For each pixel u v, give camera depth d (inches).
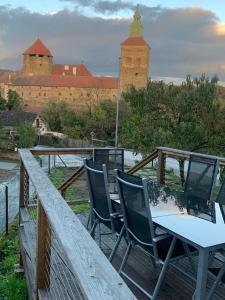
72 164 987.3
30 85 3550.7
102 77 3644.2
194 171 167.0
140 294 129.0
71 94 3535.9
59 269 104.4
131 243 131.7
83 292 47.3
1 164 1325.0
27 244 158.4
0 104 2719.0
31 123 1804.9
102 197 146.9
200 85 594.6
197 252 120.9
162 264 116.7
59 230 66.3
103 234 165.8
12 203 617.9
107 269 51.9
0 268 218.5
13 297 166.2
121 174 125.9
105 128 1723.7
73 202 246.4
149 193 158.4
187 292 130.3
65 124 1948.8
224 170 239.5
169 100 599.5
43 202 85.0
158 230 130.5
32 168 132.6
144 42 3752.5
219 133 574.9
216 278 113.3
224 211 132.6
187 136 558.9
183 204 141.7
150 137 573.6
